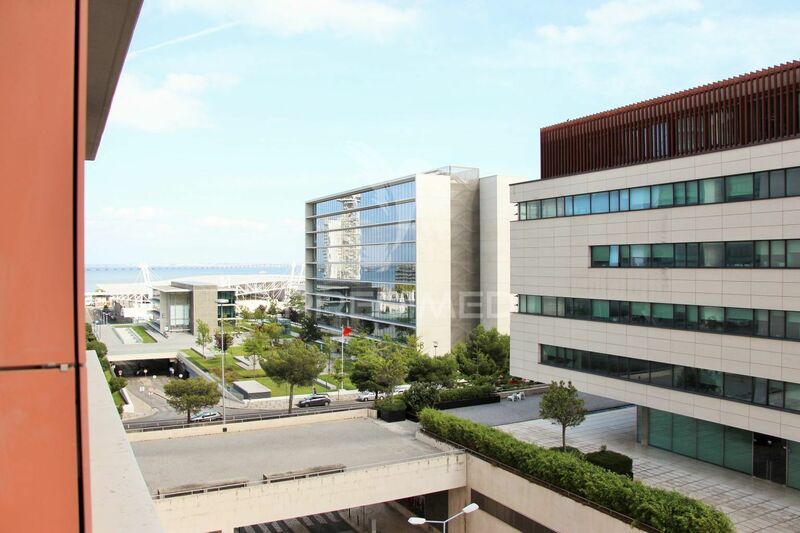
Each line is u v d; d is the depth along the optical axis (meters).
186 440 29.22
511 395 38.47
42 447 2.49
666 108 27.92
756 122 24.11
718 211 24.44
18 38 2.44
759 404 23.02
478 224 59.75
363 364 40.72
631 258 28.39
